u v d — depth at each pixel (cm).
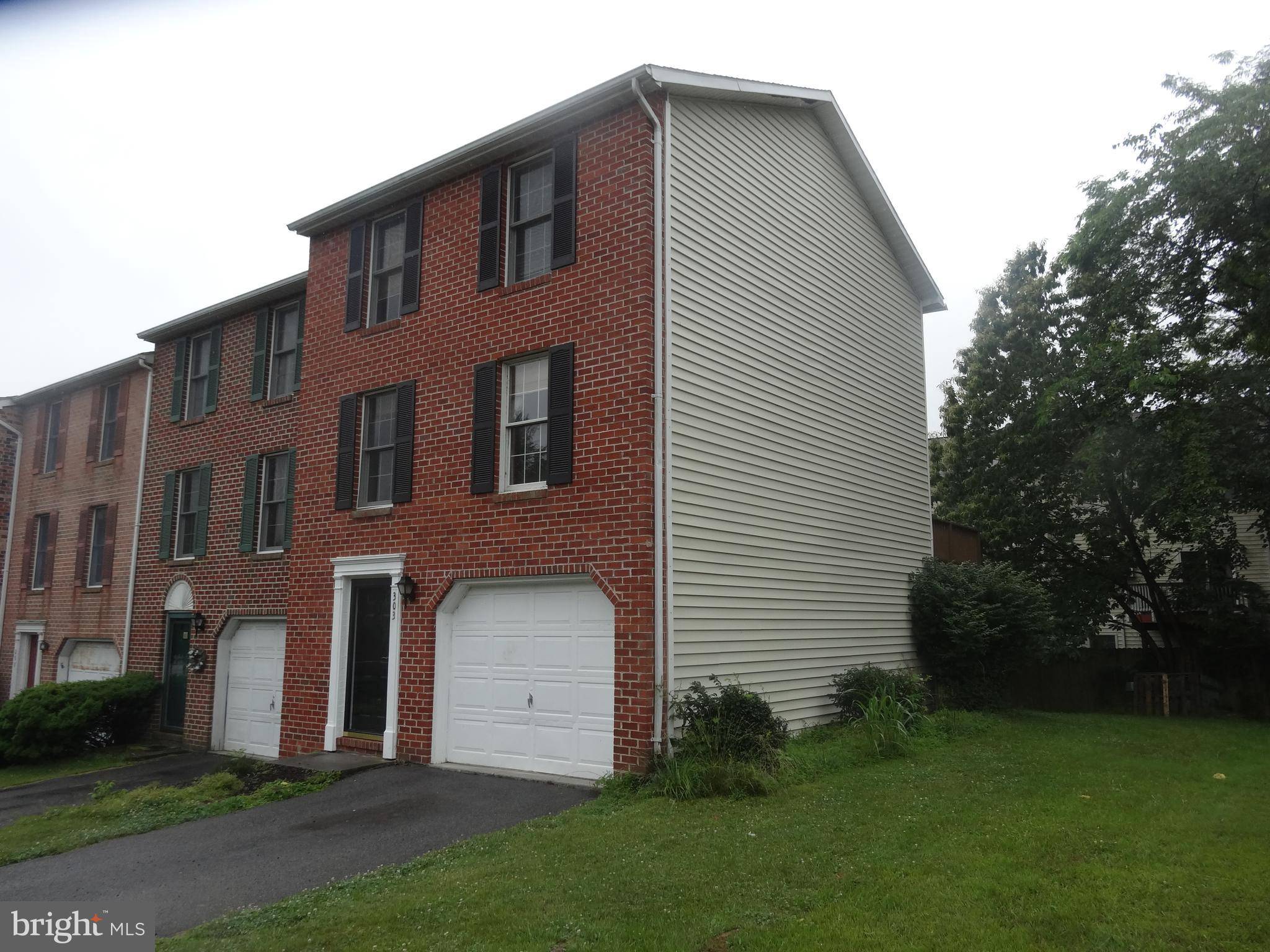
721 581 1095
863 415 1523
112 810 1053
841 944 507
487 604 1173
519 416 1183
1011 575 1641
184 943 560
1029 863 635
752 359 1213
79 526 2108
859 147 1512
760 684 1153
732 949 510
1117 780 934
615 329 1073
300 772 1158
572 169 1154
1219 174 1528
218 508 1738
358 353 1384
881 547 1538
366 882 673
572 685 1068
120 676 1814
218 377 1808
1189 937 502
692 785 892
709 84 1141
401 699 1221
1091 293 1870
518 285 1184
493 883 642
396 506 1277
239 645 1666
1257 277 1585
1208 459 1552
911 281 1764
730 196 1209
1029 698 1969
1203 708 1722
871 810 805
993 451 2172
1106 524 1984
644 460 1021
